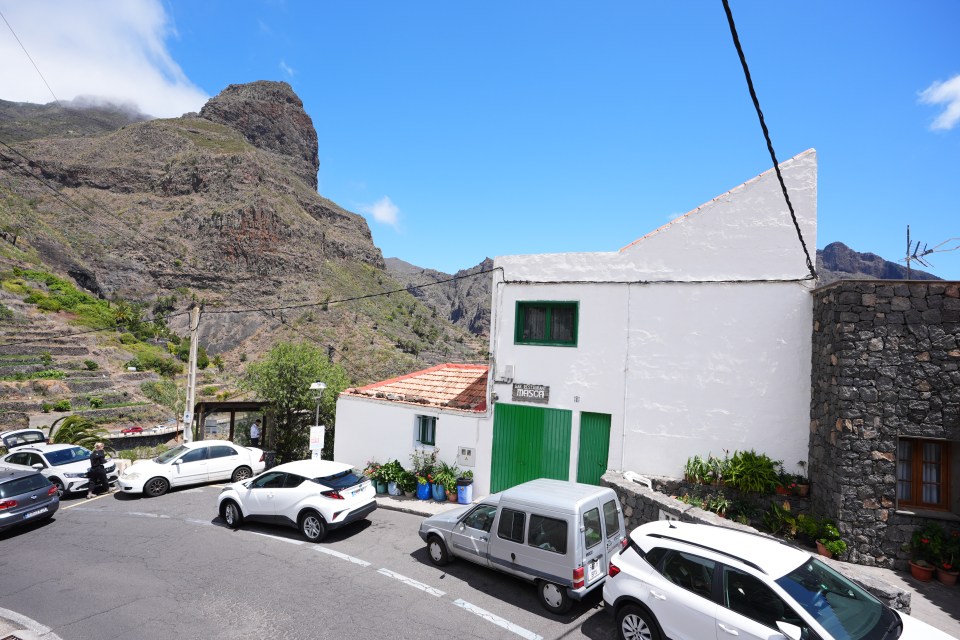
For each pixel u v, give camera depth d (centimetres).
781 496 995
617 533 792
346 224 19738
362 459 1548
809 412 1013
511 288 1312
